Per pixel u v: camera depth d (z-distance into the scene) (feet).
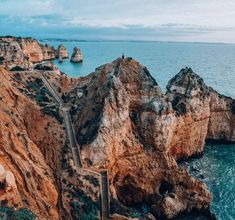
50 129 306.14
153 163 303.68
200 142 391.24
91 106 320.70
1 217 179.32
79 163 276.41
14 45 572.51
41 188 236.84
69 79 396.98
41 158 273.13
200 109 379.14
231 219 272.10
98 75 358.43
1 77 317.22
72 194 253.24
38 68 417.08
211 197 281.74
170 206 269.64
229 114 426.92
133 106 327.88
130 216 244.42
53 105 339.36
